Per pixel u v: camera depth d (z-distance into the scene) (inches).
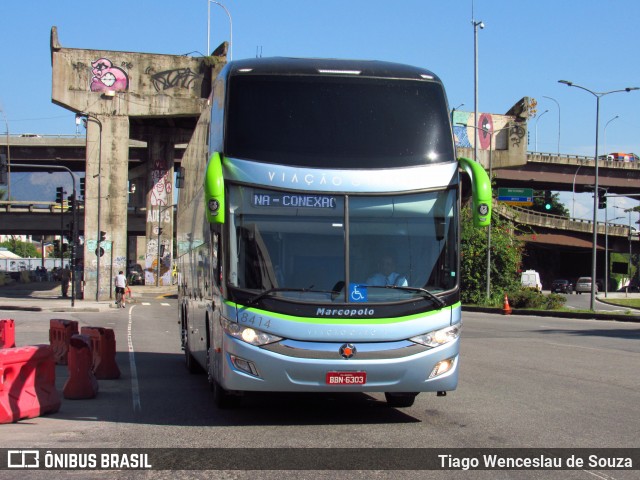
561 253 3686.0
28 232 3366.1
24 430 327.3
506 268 1713.8
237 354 315.3
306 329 312.5
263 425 337.7
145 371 553.3
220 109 352.2
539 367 561.3
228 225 323.6
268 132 332.5
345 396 422.6
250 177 325.1
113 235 1840.6
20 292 2244.1
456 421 347.3
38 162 3280.0
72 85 1834.4
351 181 327.6
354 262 322.7
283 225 323.6
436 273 328.8
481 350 693.9
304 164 327.9
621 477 250.8
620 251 3218.5
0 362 344.2
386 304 318.3
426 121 344.2
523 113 2837.1
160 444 297.1
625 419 352.8
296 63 350.0
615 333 923.4
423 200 333.1
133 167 3476.9
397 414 366.0
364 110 339.3
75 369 419.8
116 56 1849.2
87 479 246.2
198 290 460.1
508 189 1946.4
